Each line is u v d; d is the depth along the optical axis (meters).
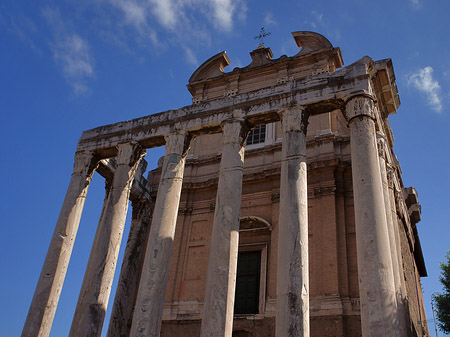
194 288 23.39
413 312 23.22
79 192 21.56
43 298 18.62
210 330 14.65
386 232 14.58
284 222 15.63
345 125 25.66
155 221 18.11
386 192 18.73
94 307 17.61
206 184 26.48
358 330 18.88
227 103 20.16
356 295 19.80
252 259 23.16
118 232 19.42
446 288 35.69
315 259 21.34
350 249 21.11
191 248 24.86
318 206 22.61
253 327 20.73
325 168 23.27
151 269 16.91
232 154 18.53
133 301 24.72
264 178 24.88
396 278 17.00
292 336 13.48
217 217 16.95
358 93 17.39
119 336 23.19
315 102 18.19
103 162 23.89
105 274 18.36
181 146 20.20
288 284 14.37
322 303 19.91
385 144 20.81
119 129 22.38
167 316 22.81
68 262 20.16
